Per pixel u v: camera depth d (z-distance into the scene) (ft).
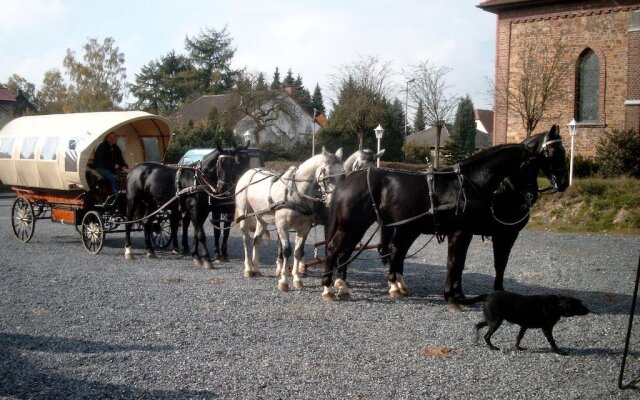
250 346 25.38
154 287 37.32
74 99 238.07
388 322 29.58
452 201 32.24
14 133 59.21
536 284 40.81
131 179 49.44
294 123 198.08
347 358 23.88
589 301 35.50
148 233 50.14
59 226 72.84
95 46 240.73
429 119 144.87
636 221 70.59
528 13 114.42
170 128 56.29
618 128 105.91
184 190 45.88
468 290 38.50
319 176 35.86
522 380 21.80
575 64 109.81
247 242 41.57
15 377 21.52
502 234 34.91
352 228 33.86
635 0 103.24
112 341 25.98
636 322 30.48
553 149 32.53
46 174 53.26
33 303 32.86
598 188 76.64
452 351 25.07
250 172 41.73
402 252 35.53
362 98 158.61
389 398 19.85
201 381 21.21
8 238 61.72
